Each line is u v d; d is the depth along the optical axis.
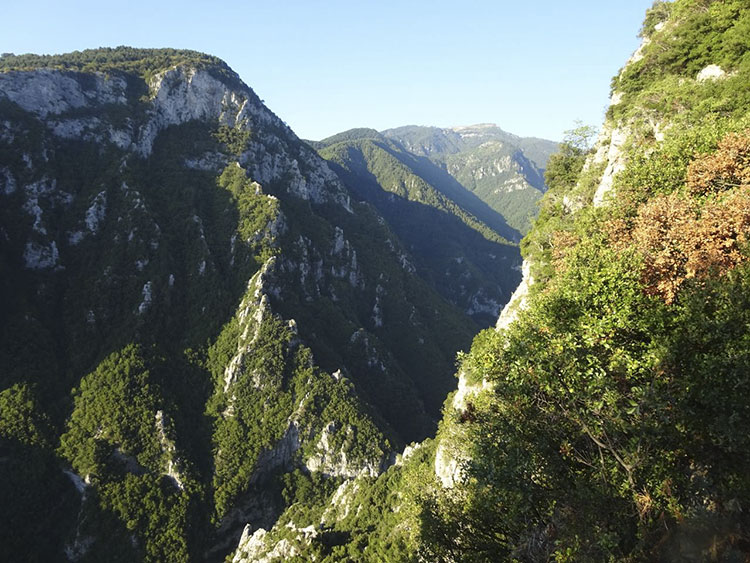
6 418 116.19
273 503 131.62
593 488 14.22
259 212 189.25
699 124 38.38
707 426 12.80
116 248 158.50
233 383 144.62
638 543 12.36
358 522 76.50
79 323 144.75
